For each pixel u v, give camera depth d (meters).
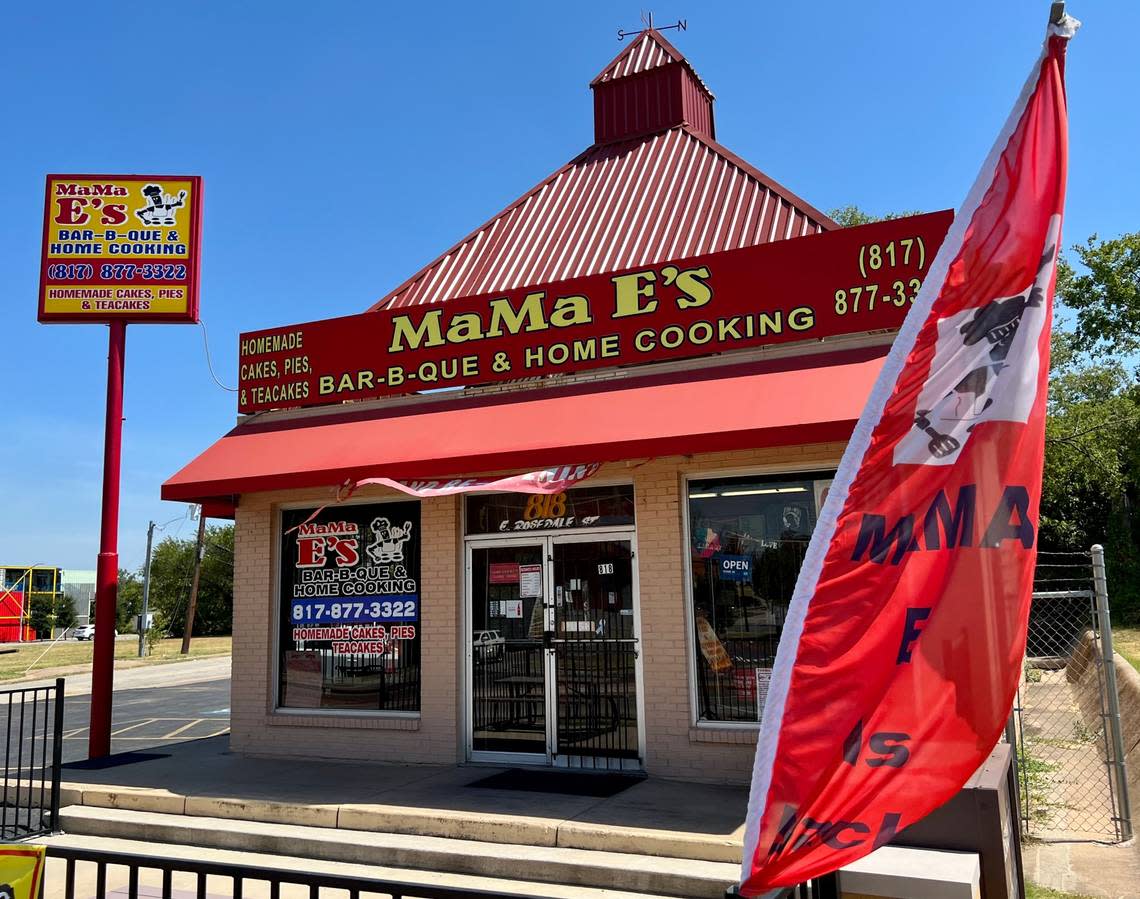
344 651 10.46
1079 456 27.20
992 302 2.80
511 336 10.09
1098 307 29.98
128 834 8.08
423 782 8.72
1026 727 12.59
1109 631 7.73
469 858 6.85
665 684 8.73
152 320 12.00
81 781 9.23
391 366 10.66
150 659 37.66
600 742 9.11
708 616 8.80
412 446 9.42
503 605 9.74
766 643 8.55
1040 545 27.20
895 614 2.63
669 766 8.62
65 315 11.97
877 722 2.57
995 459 2.70
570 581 9.48
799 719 2.60
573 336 9.79
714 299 9.19
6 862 3.31
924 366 2.79
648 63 13.84
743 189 11.20
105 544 11.58
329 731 10.22
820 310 8.74
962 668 2.59
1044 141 2.88
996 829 4.37
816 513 8.57
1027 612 2.61
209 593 68.94
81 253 12.11
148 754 10.98
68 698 22.94
